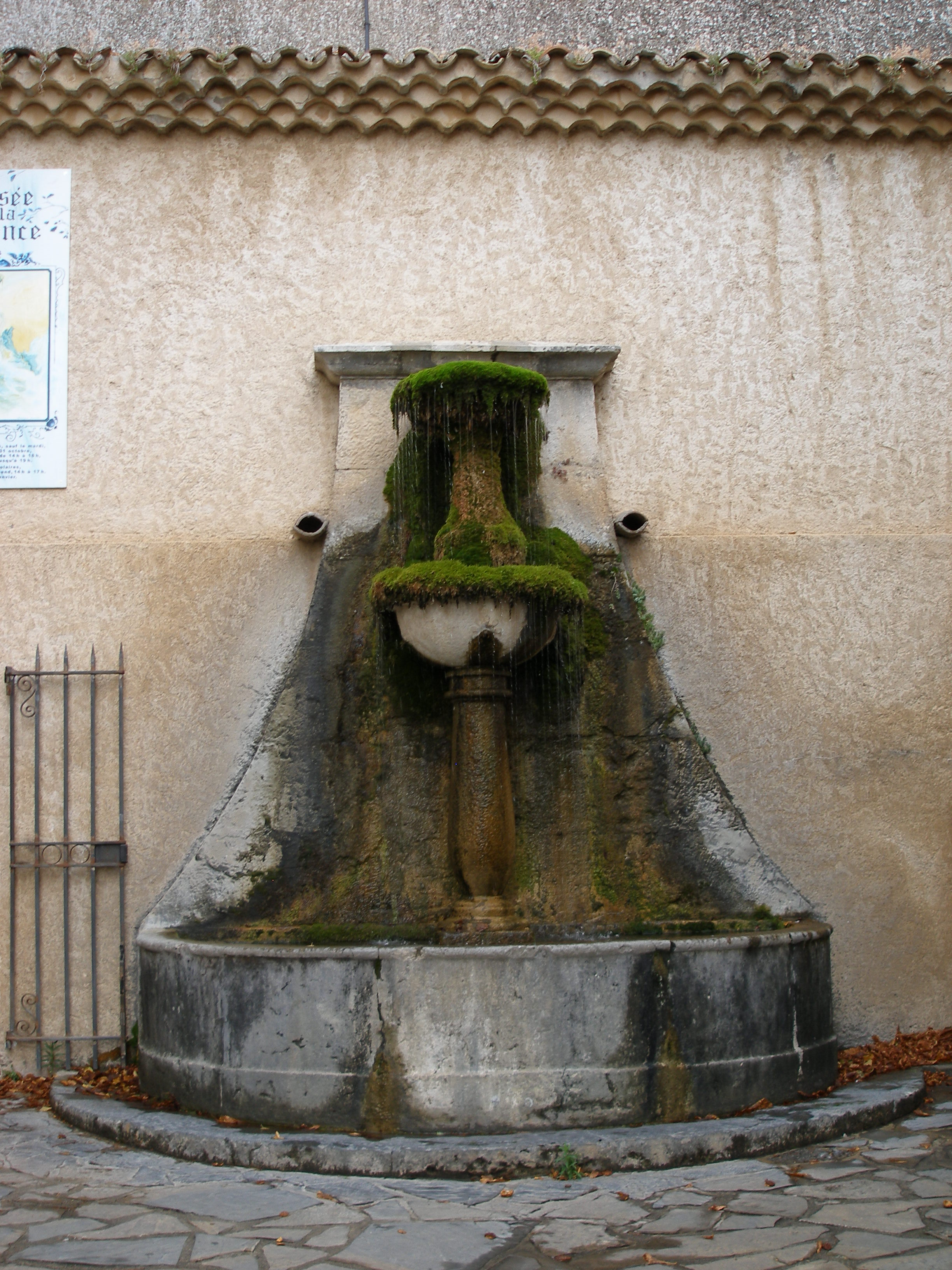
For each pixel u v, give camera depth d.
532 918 4.95
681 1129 4.05
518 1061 4.09
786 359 6.00
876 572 5.88
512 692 4.90
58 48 6.00
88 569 5.64
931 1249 3.14
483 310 5.89
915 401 6.03
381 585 4.77
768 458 5.92
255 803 5.07
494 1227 3.36
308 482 5.73
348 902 4.97
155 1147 4.14
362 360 5.57
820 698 5.76
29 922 5.43
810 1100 4.47
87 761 5.54
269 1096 4.20
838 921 5.61
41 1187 3.76
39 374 5.77
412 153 5.96
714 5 6.30
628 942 4.26
